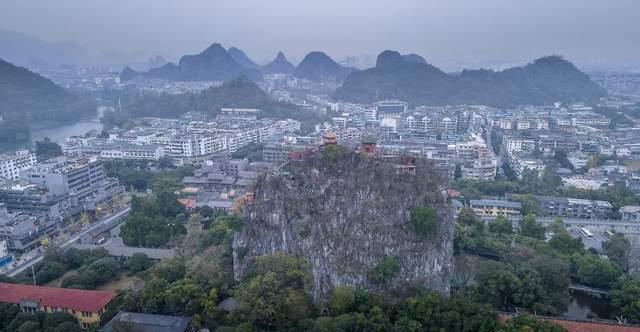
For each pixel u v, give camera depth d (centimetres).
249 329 14312
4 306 15950
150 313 16025
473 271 19462
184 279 16950
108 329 14912
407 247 17412
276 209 18700
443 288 17650
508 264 18375
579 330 14550
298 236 17938
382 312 14838
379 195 18475
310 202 18625
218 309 15862
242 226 19100
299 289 16000
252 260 18275
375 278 16438
